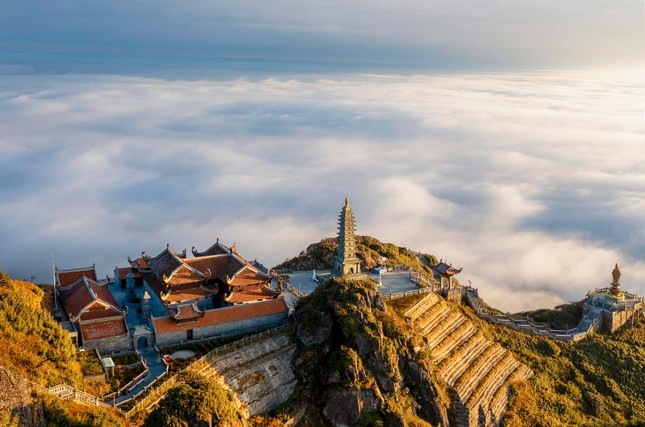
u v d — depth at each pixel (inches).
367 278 4783.5
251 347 3501.5
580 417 4089.6
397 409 3368.6
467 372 4008.4
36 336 2854.3
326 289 3833.7
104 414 2539.4
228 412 2731.3
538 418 3924.7
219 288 3996.1
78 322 3329.2
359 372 3415.4
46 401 2418.8
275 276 4677.7
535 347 4746.6
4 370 2294.5
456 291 5014.8
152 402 2851.9
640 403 4318.4
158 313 3789.4
